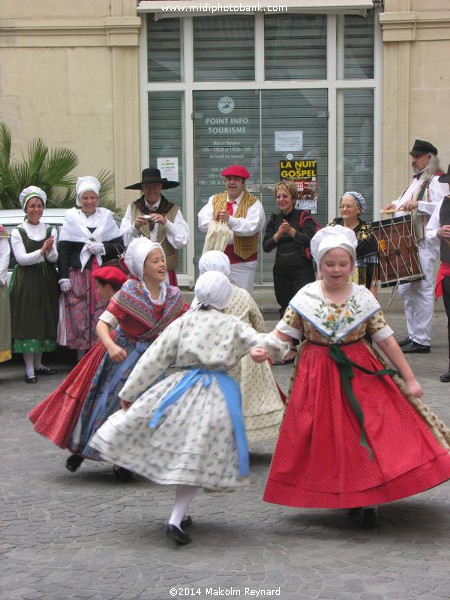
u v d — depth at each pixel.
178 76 13.09
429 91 12.73
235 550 4.87
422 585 4.38
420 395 5.06
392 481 4.89
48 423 6.12
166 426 4.88
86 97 12.92
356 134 13.09
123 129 12.95
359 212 8.45
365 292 5.15
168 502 5.68
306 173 13.18
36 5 12.79
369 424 4.96
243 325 4.97
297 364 5.18
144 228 9.20
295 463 5.02
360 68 13.02
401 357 5.11
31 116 12.95
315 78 13.08
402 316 12.57
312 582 4.44
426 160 10.09
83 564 4.70
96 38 12.82
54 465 6.51
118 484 6.07
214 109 13.15
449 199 8.71
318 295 5.14
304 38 13.02
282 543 4.96
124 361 5.93
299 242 9.64
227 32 13.04
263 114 13.15
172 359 5.01
